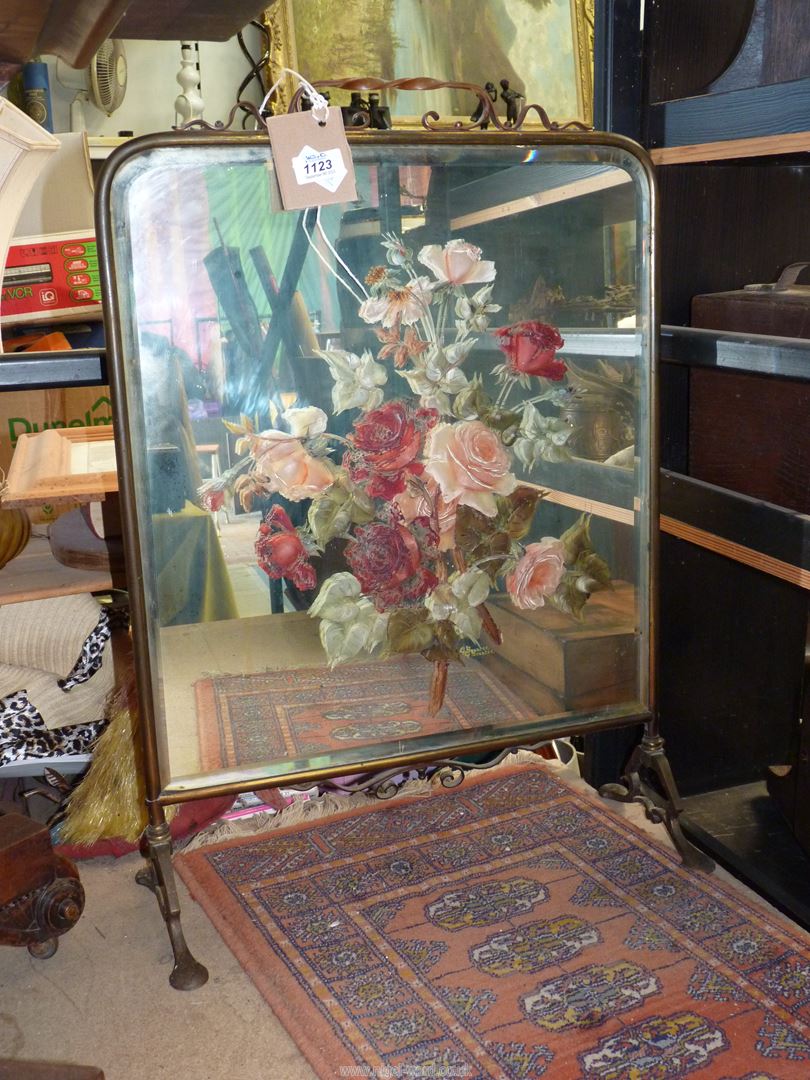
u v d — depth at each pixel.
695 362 1.43
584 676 1.42
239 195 1.16
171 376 1.17
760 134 1.36
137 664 1.23
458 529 1.32
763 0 1.36
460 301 1.26
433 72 2.77
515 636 1.38
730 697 1.71
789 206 1.65
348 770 1.33
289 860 1.51
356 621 1.31
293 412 1.23
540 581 1.37
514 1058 1.09
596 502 1.37
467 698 1.37
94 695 1.63
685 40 1.54
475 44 2.80
